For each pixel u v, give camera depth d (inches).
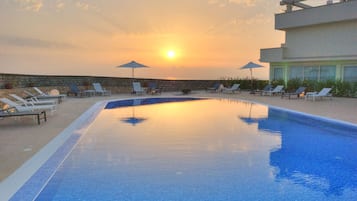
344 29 706.2
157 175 181.6
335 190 164.4
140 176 179.6
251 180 176.4
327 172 193.2
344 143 270.8
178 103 608.4
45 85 657.0
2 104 435.2
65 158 201.2
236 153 233.1
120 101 617.6
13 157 193.0
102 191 157.6
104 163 203.2
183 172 187.8
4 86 518.9
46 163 183.9
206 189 162.2
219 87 888.9
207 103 607.8
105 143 259.0
